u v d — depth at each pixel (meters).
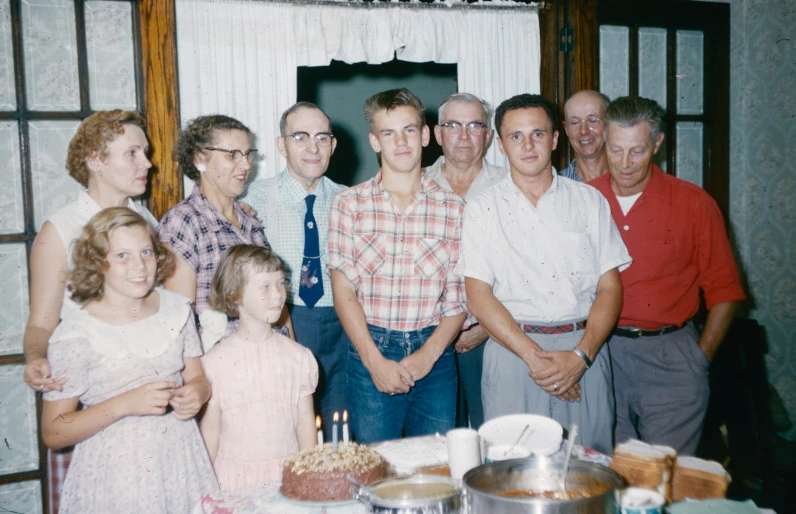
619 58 2.91
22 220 2.24
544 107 1.90
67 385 1.49
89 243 1.52
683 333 2.10
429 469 1.30
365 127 4.40
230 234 2.01
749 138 3.32
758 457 2.49
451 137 2.43
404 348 1.97
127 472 1.50
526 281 1.91
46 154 2.25
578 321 1.91
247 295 1.69
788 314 3.26
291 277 2.29
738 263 3.39
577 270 1.90
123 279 1.53
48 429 1.48
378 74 4.36
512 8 2.77
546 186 1.95
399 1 2.64
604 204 1.98
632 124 1.95
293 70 2.55
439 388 2.01
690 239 2.10
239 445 1.69
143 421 1.53
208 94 2.46
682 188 2.11
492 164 2.76
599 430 1.91
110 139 1.80
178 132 2.36
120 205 1.88
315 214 2.33
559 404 1.90
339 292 2.01
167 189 2.36
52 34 2.24
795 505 2.39
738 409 2.52
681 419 2.07
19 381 2.23
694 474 1.17
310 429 1.78
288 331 2.14
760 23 3.23
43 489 2.25
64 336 1.50
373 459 1.23
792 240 3.21
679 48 3.01
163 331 1.61
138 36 2.31
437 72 4.42
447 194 2.05
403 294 1.98
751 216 3.36
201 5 2.42
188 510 1.57
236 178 2.02
